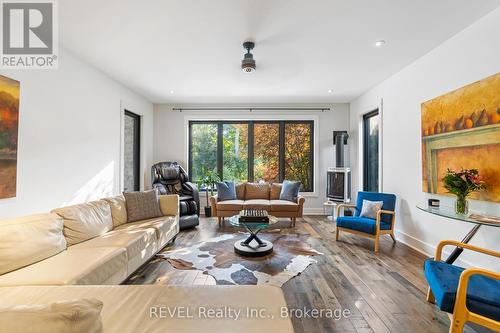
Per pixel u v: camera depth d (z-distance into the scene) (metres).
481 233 2.38
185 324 1.11
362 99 4.99
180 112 5.74
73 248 2.21
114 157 4.04
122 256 2.19
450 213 2.31
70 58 3.02
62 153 2.90
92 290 1.43
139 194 3.42
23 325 0.60
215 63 3.41
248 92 4.84
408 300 2.11
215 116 5.75
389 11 2.23
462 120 2.54
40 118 2.58
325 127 5.69
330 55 3.16
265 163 5.87
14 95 2.28
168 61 3.34
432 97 3.02
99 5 2.14
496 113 2.20
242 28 2.52
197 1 2.09
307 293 2.22
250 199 5.12
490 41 2.28
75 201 3.12
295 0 2.07
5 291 1.44
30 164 2.46
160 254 3.12
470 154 2.45
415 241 3.35
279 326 1.10
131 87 4.49
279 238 3.84
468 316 1.43
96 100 3.57
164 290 1.42
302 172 5.84
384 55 3.17
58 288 1.47
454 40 2.67
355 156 5.35
